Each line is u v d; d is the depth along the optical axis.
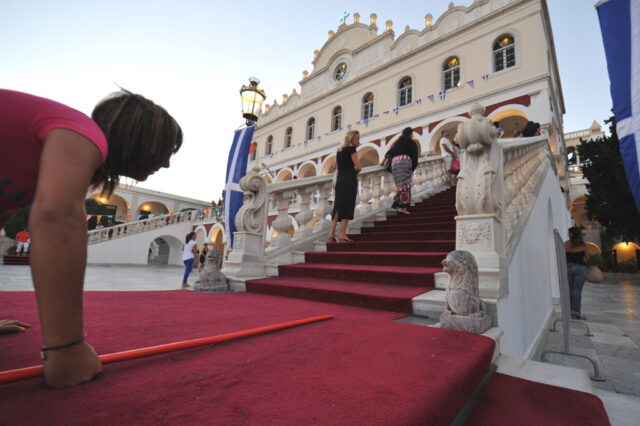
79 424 0.69
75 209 0.74
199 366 1.13
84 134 0.77
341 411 0.84
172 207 36.97
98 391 0.87
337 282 3.46
